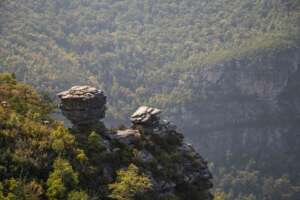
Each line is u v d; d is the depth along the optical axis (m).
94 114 84.25
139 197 74.88
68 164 71.69
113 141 83.69
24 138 74.88
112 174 77.50
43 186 69.69
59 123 83.50
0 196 63.38
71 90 84.94
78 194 68.38
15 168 69.88
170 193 82.44
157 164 84.44
